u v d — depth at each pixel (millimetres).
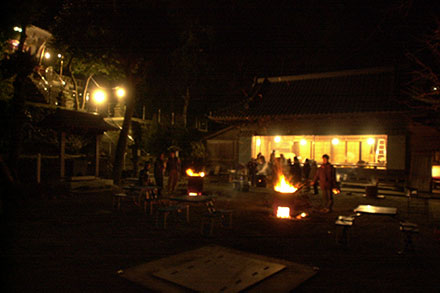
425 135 16516
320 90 21156
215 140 24812
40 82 20250
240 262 5477
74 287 4527
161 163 13766
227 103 32812
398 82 18141
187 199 8867
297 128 20141
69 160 17766
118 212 10258
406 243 6559
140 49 18844
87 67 20953
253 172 18156
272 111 20250
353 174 18625
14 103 12789
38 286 4547
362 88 19750
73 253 6035
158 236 7391
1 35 11375
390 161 17328
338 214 10758
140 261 5645
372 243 7156
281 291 4438
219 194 15531
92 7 17906
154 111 29172
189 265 5316
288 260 5879
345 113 17703
